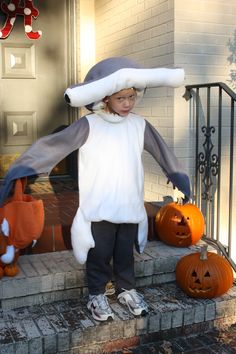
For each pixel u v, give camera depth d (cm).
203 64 386
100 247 283
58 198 441
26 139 493
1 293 293
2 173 485
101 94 260
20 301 299
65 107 505
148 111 414
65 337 272
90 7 502
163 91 390
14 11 467
